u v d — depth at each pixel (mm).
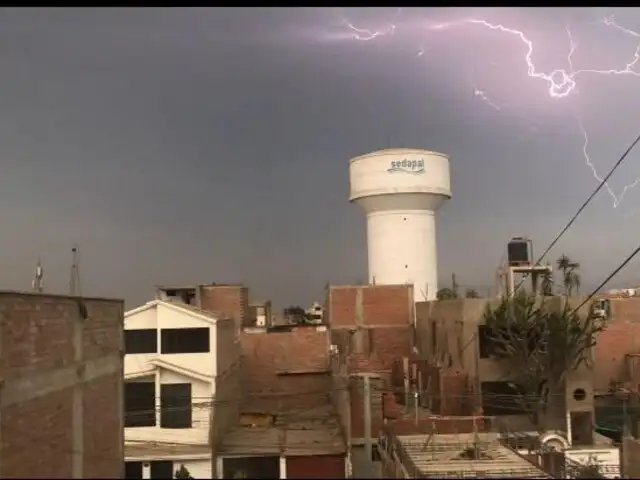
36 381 18734
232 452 33562
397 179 69625
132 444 33688
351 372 39312
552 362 34969
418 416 34625
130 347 35031
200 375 34312
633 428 37844
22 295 18094
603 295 62969
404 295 56312
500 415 35844
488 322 36750
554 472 23953
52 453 19594
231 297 55375
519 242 56031
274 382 50188
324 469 33312
